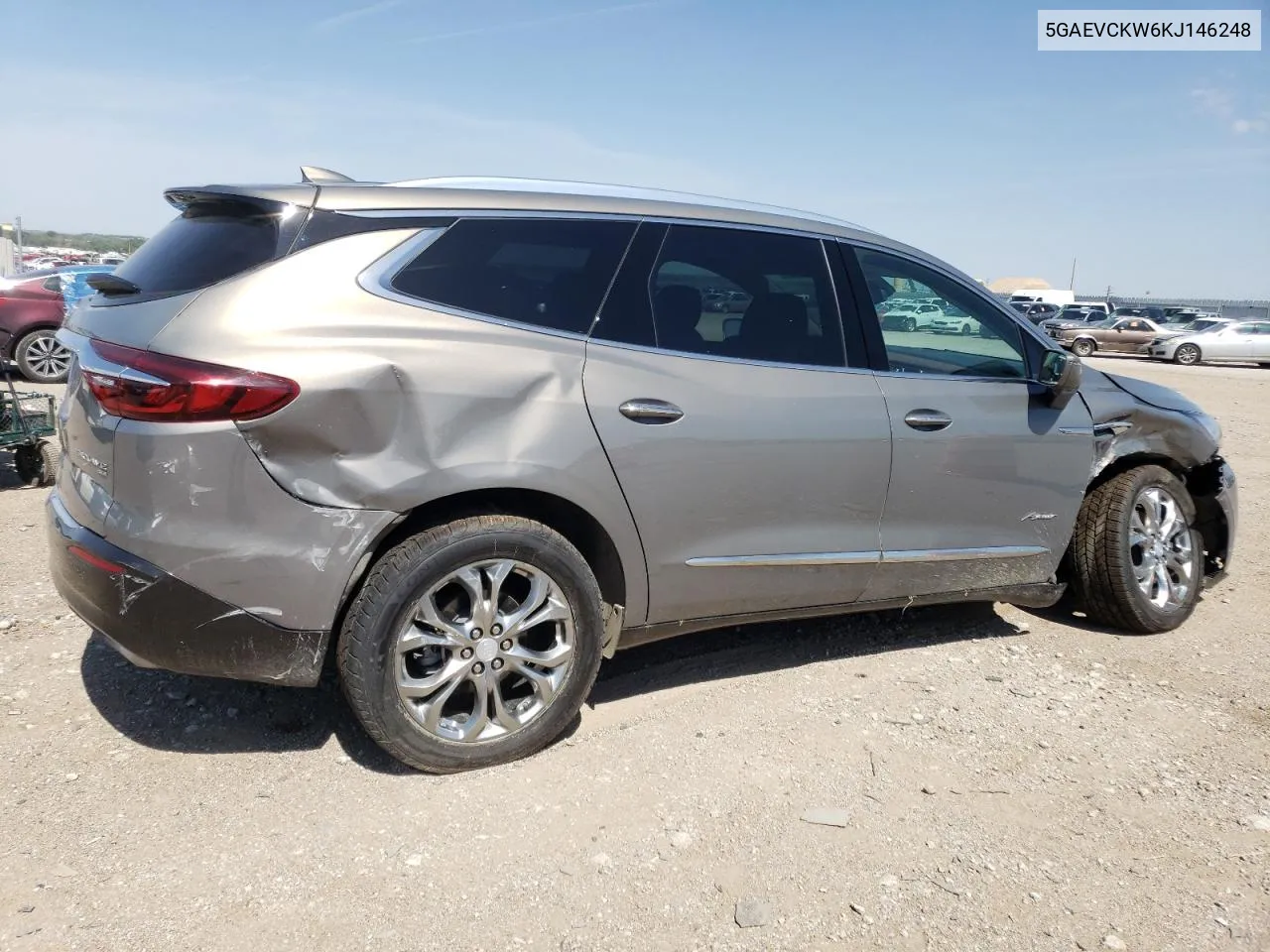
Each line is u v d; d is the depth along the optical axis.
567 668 3.29
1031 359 4.37
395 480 2.93
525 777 3.20
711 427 3.44
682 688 3.93
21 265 28.05
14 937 2.38
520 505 3.28
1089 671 4.27
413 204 3.20
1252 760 3.51
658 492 3.36
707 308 3.58
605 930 2.51
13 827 2.81
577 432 3.19
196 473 2.81
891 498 3.89
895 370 3.95
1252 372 27.62
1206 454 4.96
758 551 3.63
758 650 4.35
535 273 3.29
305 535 2.88
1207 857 2.91
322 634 2.94
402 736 3.04
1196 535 4.92
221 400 2.78
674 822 2.98
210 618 2.87
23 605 4.50
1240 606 5.25
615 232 3.46
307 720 3.52
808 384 3.68
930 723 3.70
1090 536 4.62
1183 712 3.89
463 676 3.13
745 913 2.58
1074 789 3.27
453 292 3.15
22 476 6.88
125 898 2.54
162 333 2.88
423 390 2.97
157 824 2.87
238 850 2.76
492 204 3.30
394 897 2.60
